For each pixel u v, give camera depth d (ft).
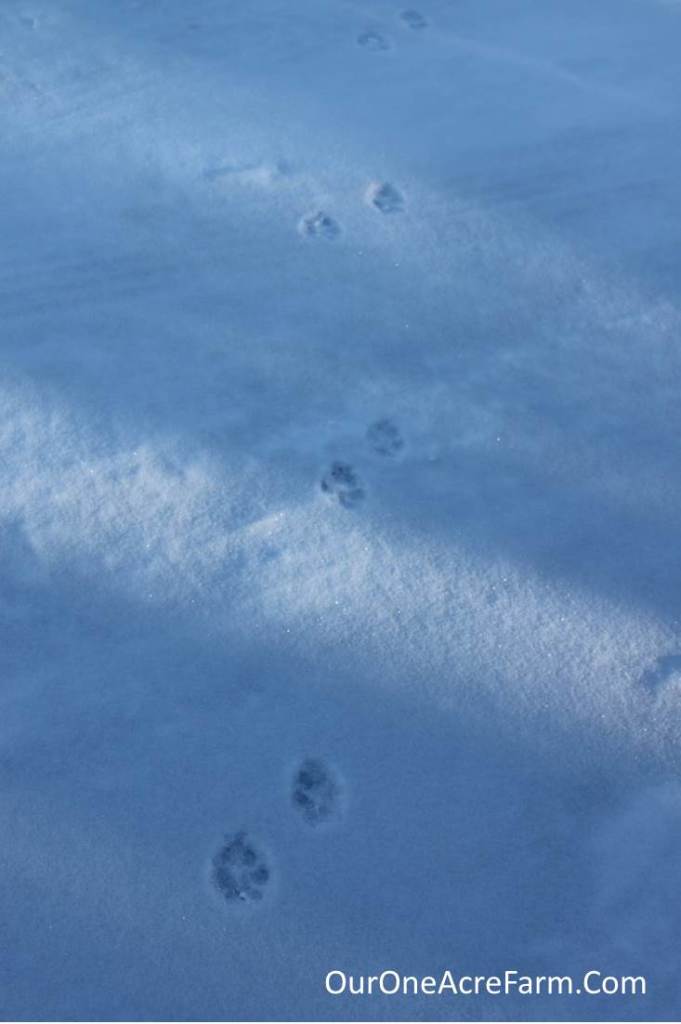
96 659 4.40
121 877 3.98
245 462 4.92
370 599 4.61
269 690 4.38
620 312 5.62
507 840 4.15
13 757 4.18
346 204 5.90
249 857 4.03
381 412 5.13
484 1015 3.86
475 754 4.30
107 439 4.95
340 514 4.82
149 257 5.57
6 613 4.48
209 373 5.19
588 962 3.97
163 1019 3.77
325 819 4.12
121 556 4.64
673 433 5.22
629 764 4.33
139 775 4.17
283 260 5.63
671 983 3.96
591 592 4.72
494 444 5.09
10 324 5.30
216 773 4.18
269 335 5.34
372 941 3.92
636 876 4.12
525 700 4.44
